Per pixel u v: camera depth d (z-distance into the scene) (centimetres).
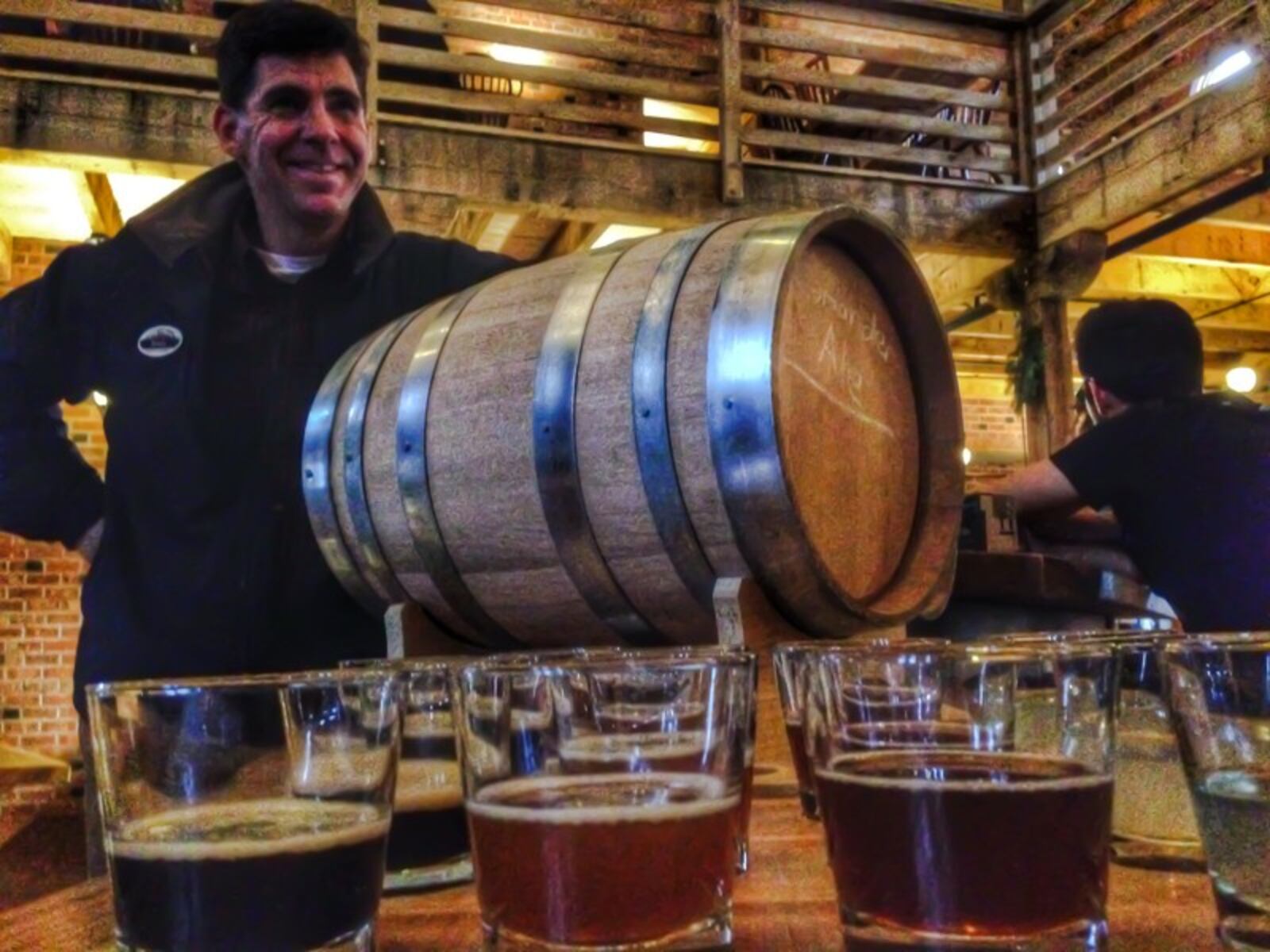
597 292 128
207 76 439
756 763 106
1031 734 49
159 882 49
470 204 469
